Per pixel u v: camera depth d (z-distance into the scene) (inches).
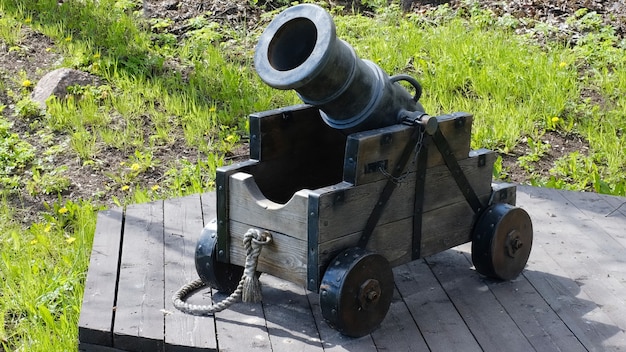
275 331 141.7
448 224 154.6
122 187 244.2
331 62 132.9
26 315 179.2
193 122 274.2
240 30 341.1
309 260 135.9
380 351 136.4
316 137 160.1
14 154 257.1
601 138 265.4
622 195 235.6
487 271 159.3
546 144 268.2
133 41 319.9
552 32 339.3
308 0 371.6
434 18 361.1
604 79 300.5
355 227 139.0
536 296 156.1
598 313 150.4
